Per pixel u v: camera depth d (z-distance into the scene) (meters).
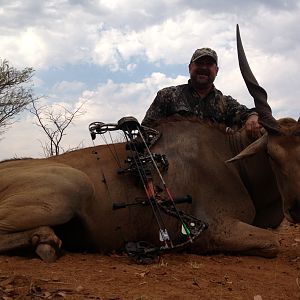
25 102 8.03
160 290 1.56
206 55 2.73
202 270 1.87
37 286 1.53
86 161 2.27
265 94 2.27
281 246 2.64
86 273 1.74
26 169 2.14
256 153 2.25
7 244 1.98
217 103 2.80
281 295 1.58
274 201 2.45
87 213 2.14
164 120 2.43
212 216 2.26
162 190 2.18
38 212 1.99
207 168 2.32
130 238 2.22
